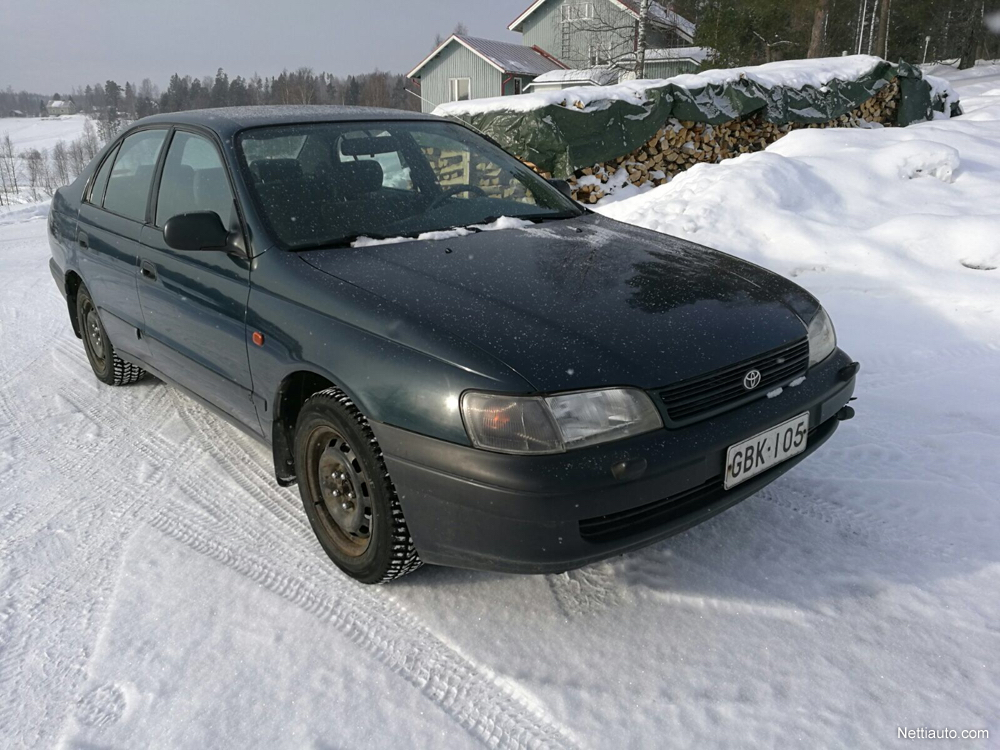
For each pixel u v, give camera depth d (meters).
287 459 2.66
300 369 2.37
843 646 2.06
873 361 4.07
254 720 1.87
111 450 3.49
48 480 3.22
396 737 1.82
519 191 3.35
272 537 2.71
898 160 6.88
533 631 2.17
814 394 2.35
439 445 1.98
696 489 2.11
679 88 9.06
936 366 3.95
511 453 1.90
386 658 2.09
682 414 2.04
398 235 2.77
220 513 2.89
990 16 32.78
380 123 3.33
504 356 1.98
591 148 8.62
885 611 2.19
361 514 2.32
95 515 2.91
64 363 4.80
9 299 6.81
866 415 3.46
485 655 2.09
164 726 1.86
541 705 1.90
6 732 1.87
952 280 4.95
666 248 2.85
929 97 12.23
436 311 2.17
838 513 2.70
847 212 6.33
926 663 1.99
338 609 2.30
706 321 2.24
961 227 5.43
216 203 2.85
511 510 1.90
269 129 3.03
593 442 1.93
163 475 3.22
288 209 2.73
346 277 2.40
